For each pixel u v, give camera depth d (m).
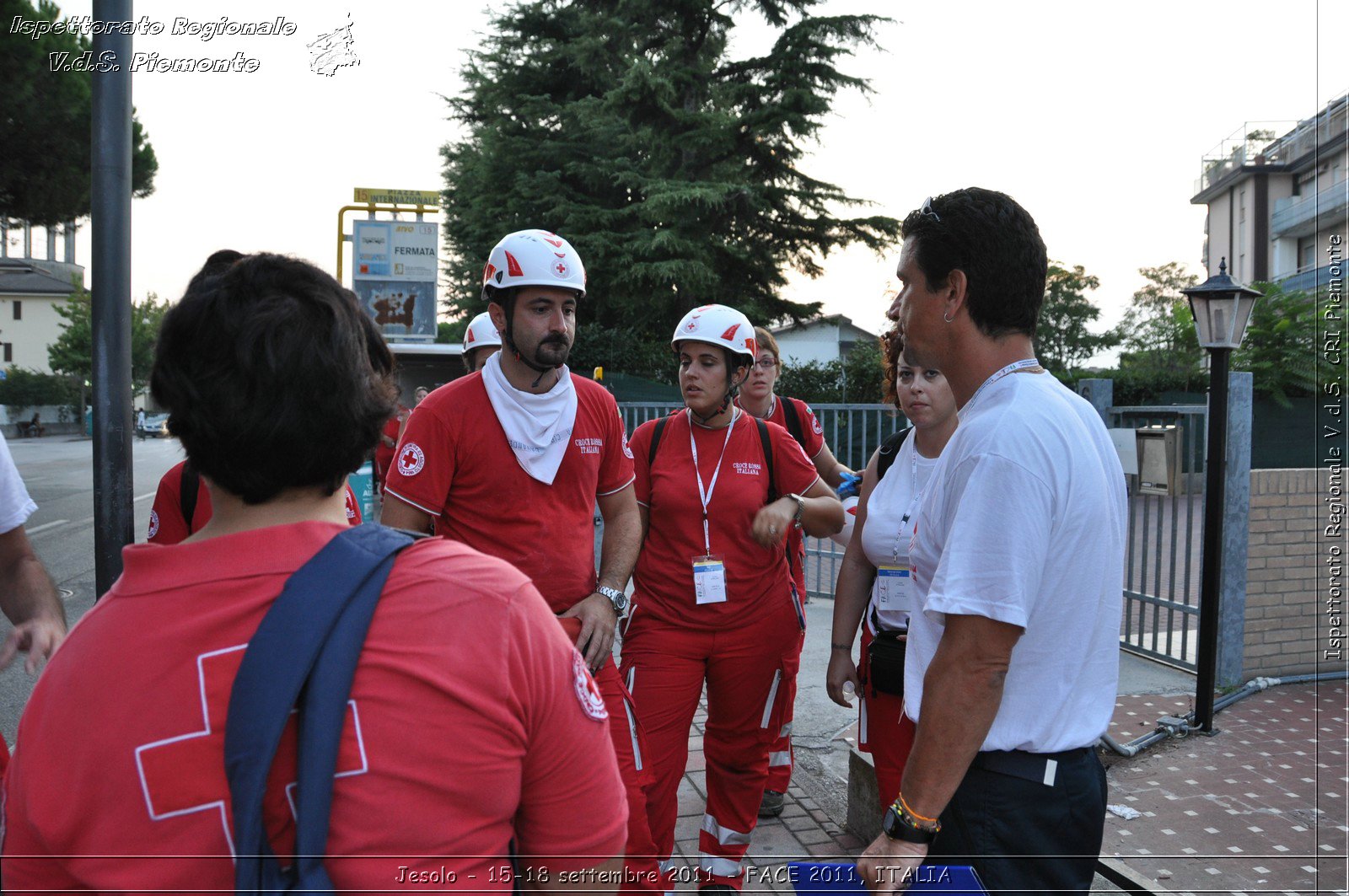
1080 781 1.63
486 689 0.99
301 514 1.06
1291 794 3.95
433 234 11.45
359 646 0.95
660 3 21.61
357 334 1.08
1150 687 5.42
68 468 25.89
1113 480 1.71
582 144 24.22
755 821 3.18
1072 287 38.62
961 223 1.66
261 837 0.90
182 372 1.01
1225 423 4.59
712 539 3.18
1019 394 1.63
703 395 3.24
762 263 23.42
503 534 2.72
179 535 2.57
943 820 1.65
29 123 12.62
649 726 3.11
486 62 26.11
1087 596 1.61
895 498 2.75
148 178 15.26
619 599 2.84
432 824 0.95
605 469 2.98
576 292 2.66
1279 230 28.53
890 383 3.26
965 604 1.52
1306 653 5.56
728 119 21.42
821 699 5.40
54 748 0.93
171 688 0.93
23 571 2.22
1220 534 4.62
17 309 67.62
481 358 4.93
